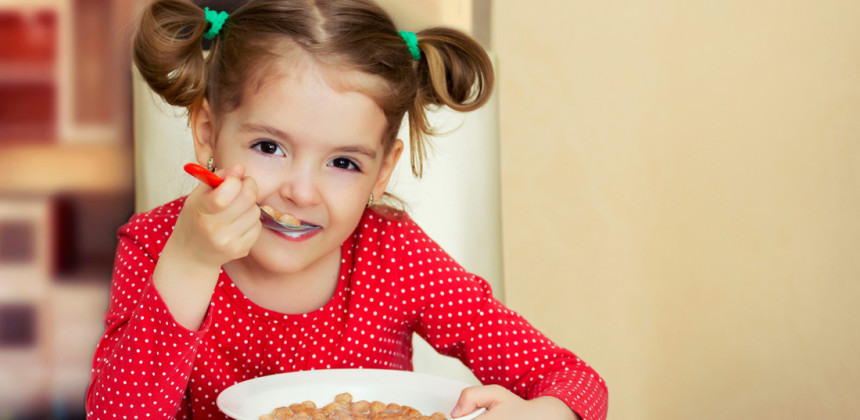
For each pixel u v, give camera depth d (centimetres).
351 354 102
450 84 101
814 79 151
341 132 81
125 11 241
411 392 84
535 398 82
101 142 258
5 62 257
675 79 161
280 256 84
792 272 153
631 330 166
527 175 170
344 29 83
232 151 83
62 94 256
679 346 163
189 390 98
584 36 166
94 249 261
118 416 74
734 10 157
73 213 260
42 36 262
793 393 152
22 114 263
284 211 82
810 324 151
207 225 68
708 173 159
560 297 170
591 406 83
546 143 169
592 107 167
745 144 157
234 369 98
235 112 83
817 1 150
